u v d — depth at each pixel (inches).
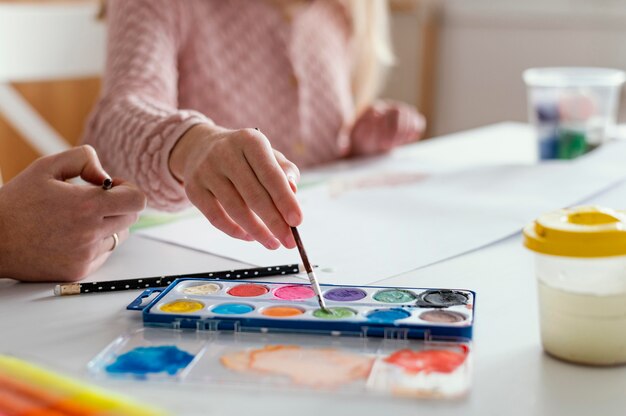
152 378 18.9
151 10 44.7
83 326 22.7
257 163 25.3
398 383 18.6
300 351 20.4
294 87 52.6
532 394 18.3
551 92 47.1
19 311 24.0
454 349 20.4
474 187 39.9
